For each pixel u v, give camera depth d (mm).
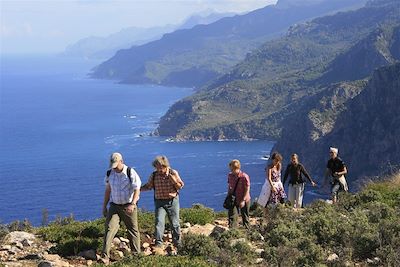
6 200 154625
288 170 18719
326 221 13102
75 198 156750
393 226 12117
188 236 11656
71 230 13531
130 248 11711
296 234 12359
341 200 17797
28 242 12586
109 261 11133
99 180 183625
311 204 17703
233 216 14344
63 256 11586
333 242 12109
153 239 13172
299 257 10586
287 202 18703
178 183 12406
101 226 13805
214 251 11000
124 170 11391
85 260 11188
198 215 15781
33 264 10680
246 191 14383
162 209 12461
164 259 10359
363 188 21688
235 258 10539
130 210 11344
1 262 10789
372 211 14523
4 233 12938
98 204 148500
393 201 17438
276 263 10477
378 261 10641
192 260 10258
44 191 167125
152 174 12594
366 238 11500
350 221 13359
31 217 133250
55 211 140375
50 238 13086
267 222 15078
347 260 10664
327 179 19234
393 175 23656
